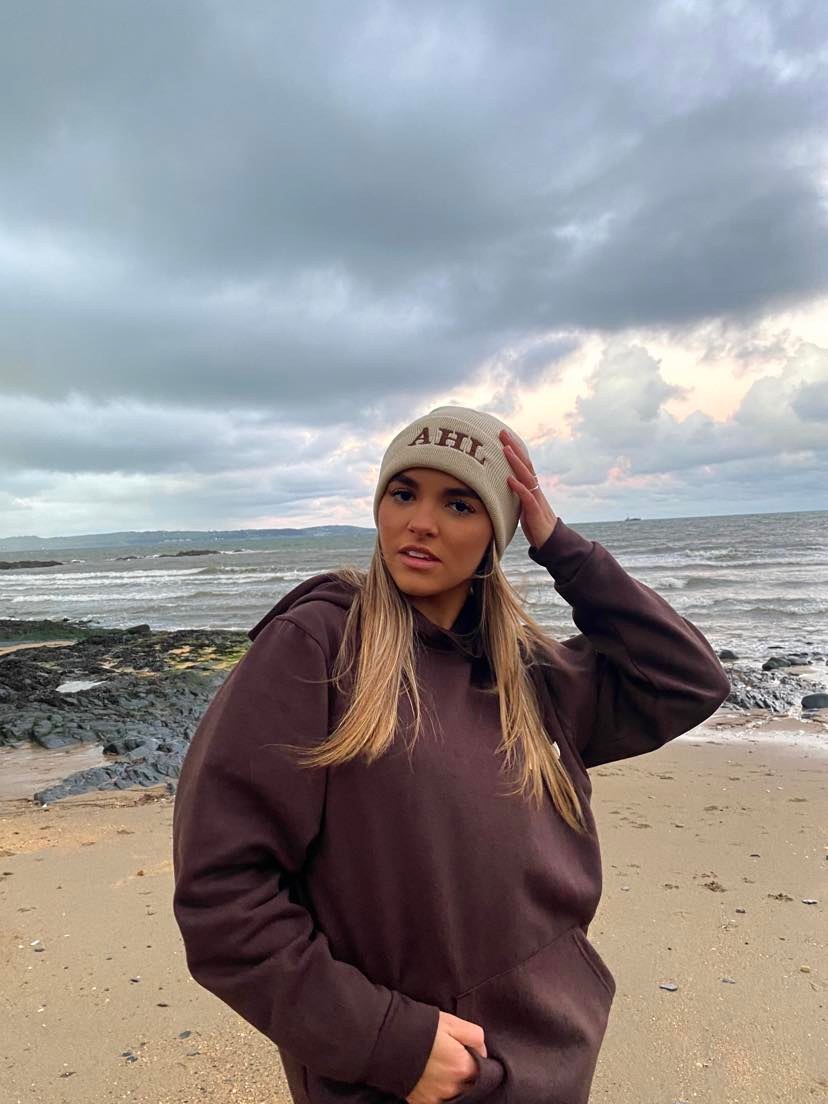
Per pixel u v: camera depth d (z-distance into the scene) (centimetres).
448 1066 119
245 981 119
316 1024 117
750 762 771
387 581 150
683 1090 275
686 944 381
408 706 137
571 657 177
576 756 164
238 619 2745
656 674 163
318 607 145
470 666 154
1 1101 273
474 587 162
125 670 1584
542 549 164
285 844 128
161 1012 326
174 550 14850
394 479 152
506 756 145
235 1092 275
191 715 1080
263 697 129
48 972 361
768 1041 301
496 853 135
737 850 514
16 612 3391
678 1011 323
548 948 141
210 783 125
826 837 534
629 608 162
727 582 2792
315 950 121
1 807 675
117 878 478
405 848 128
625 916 415
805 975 348
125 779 748
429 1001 129
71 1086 280
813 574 2967
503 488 152
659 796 654
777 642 1627
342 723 132
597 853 158
